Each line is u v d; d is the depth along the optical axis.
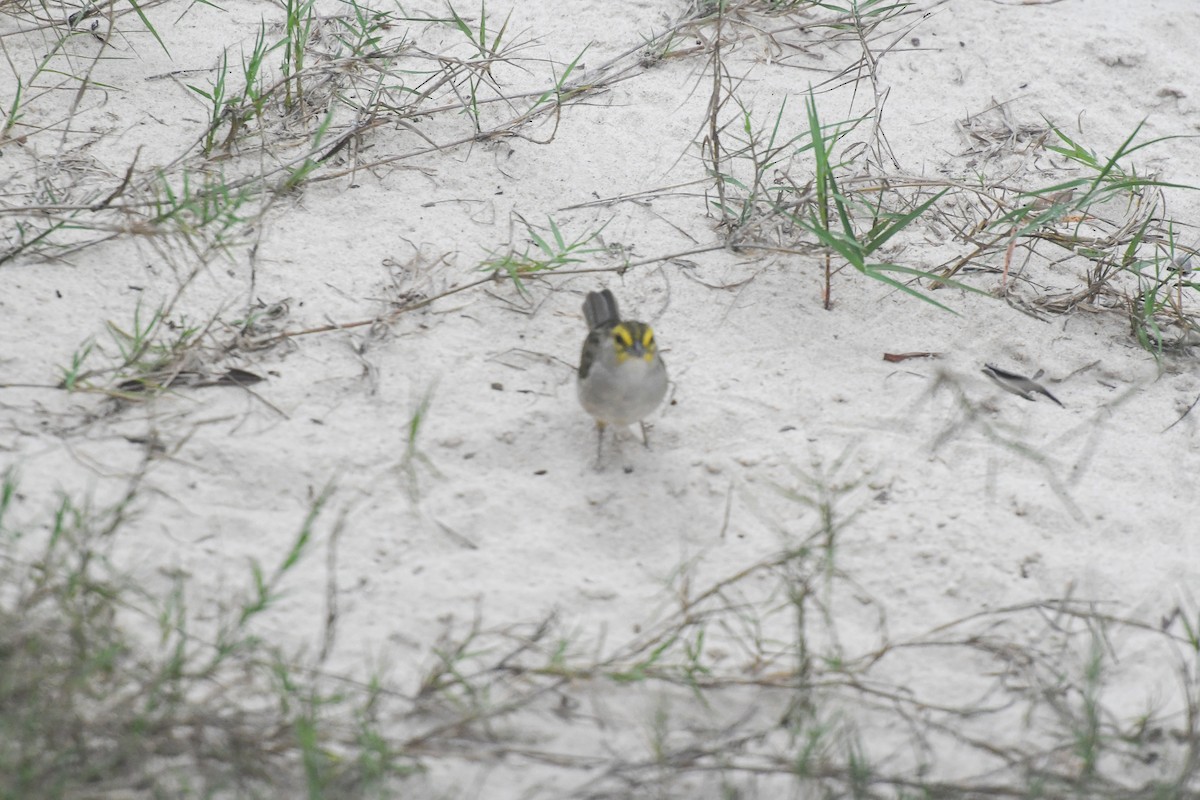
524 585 9.17
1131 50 16.19
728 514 9.69
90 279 11.47
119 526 9.04
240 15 15.49
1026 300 12.49
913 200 13.57
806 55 16.03
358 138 13.57
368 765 7.31
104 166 12.80
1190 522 10.10
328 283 11.84
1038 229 13.27
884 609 9.24
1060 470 10.55
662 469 10.31
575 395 10.98
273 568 9.00
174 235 11.04
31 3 14.98
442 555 9.35
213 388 10.53
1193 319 12.33
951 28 16.62
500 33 14.61
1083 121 15.27
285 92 14.10
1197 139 15.19
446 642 8.64
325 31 15.20
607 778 7.72
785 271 12.59
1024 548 9.77
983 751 8.16
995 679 8.71
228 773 7.44
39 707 7.38
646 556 9.58
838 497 10.14
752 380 11.29
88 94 13.78
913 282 12.61
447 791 7.54
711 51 15.10
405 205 12.96
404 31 15.55
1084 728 8.23
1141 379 11.72
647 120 14.59
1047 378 11.66
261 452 9.93
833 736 8.13
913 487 10.27
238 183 12.61
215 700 7.86
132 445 9.85
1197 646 8.60
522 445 10.41
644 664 8.28
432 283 12.01
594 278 12.32
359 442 10.20
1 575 8.31
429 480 9.95
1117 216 14.00
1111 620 9.05
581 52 15.15
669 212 13.27
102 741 7.49
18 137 12.98
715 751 7.85
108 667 7.70
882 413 11.02
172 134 13.39
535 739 7.99
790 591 8.66
